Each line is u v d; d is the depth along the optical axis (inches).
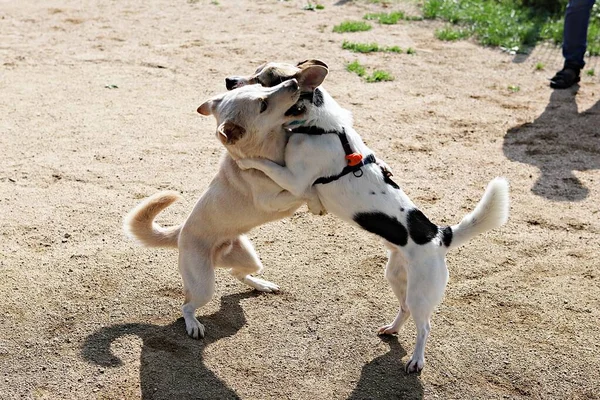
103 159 275.1
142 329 183.0
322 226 235.6
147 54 403.9
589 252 222.4
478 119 325.4
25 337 177.6
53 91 344.8
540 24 462.6
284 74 170.6
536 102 347.3
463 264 215.8
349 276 209.3
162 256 214.5
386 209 166.7
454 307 196.2
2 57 391.9
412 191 257.8
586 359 176.9
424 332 169.3
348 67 383.6
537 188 262.1
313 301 197.5
